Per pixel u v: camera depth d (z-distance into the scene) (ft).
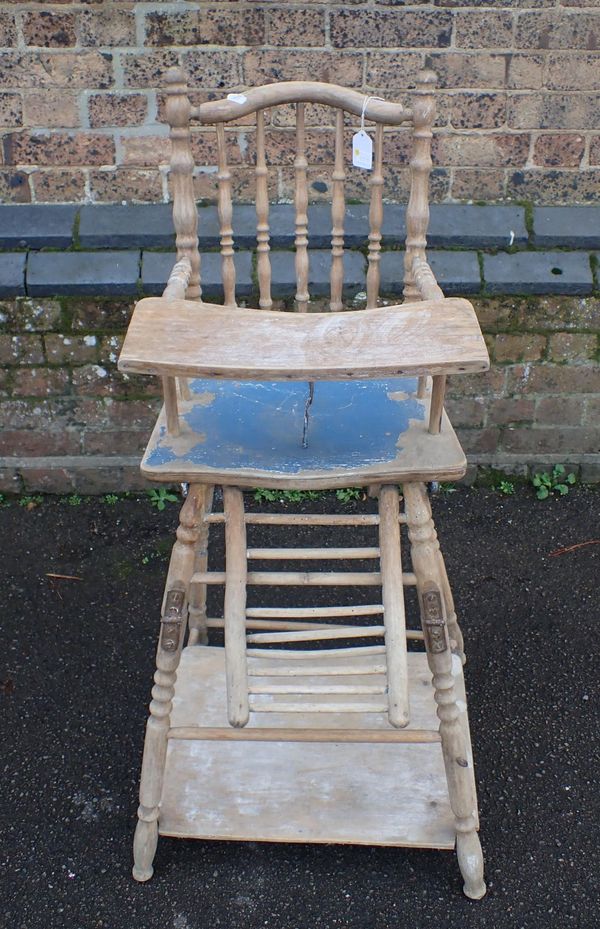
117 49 8.30
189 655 7.37
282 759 6.54
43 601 8.27
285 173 8.93
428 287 5.69
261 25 8.27
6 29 8.16
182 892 5.95
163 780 5.95
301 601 8.43
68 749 6.89
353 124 8.68
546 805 6.45
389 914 5.81
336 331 4.91
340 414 5.88
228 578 5.56
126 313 8.63
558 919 5.74
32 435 9.29
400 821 6.09
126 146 8.73
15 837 6.27
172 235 8.68
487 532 9.13
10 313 8.58
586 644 7.80
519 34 8.30
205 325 4.97
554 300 8.70
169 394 5.44
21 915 5.80
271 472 5.26
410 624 8.27
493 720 7.11
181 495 9.60
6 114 8.54
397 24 8.28
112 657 7.70
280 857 6.16
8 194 8.93
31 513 9.39
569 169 8.95
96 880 6.02
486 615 8.12
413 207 6.15
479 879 5.82
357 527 9.21
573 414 9.36
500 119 8.71
